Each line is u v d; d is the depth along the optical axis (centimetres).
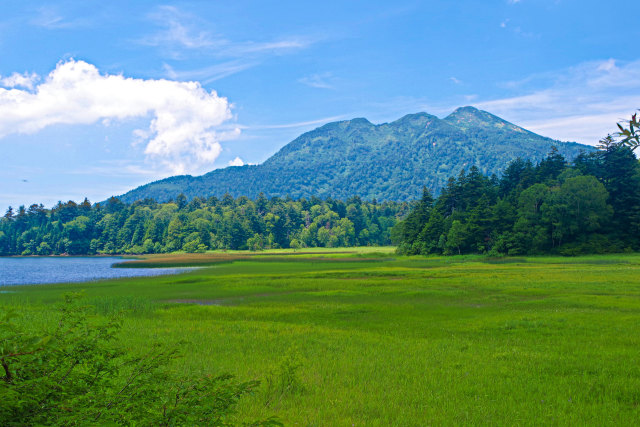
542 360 1491
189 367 1293
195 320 2547
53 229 19200
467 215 12025
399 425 906
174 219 19200
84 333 547
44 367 449
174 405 518
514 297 3572
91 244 18888
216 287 4856
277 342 1805
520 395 1120
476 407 1016
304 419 915
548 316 2494
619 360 1484
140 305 3138
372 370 1355
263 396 1064
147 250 18388
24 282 6353
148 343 1638
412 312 2861
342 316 2723
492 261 9494
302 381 1205
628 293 3641
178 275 7088
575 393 1136
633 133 496
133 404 489
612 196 10731
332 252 17350
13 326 422
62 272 8612
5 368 403
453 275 5853
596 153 11706
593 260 8562
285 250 19825
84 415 422
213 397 532
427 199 14038
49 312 2245
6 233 19612
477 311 2877
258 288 4697
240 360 1455
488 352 1634
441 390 1157
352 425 898
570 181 10194
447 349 1694
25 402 389
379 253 14388
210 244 19412
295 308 3078
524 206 10719
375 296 3816
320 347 1720
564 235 10262
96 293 4397
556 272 5878
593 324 2231
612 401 1070
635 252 9450
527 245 10288
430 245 12212
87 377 512
